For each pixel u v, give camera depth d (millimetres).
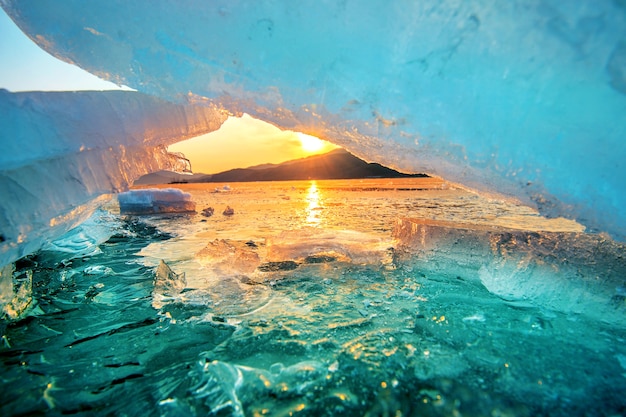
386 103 1330
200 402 986
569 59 1090
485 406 943
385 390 1020
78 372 1146
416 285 2025
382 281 2111
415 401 968
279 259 2615
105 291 1963
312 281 2121
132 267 2508
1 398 1004
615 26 1012
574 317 1536
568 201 1283
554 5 1040
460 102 1249
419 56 1219
